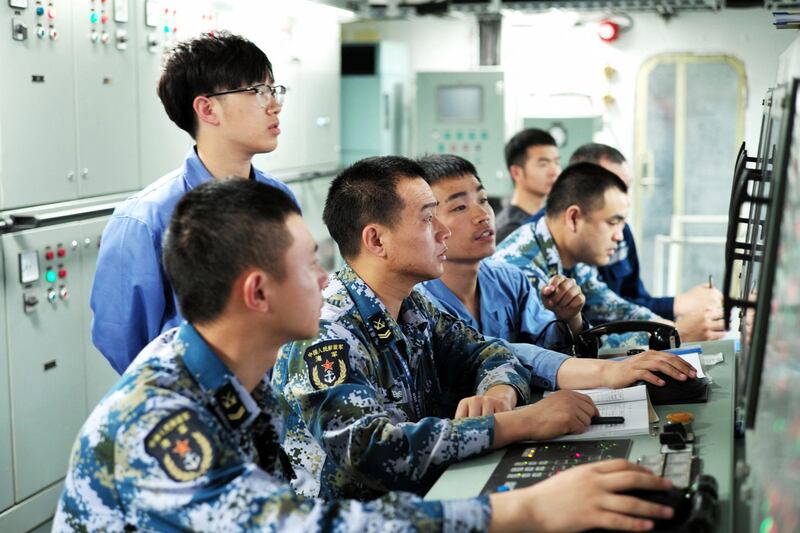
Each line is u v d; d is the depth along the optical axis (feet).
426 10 19.66
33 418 12.47
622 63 21.79
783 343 4.29
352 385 6.77
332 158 22.03
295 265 5.06
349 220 7.54
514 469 6.15
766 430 4.61
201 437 4.72
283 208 5.08
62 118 12.87
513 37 22.33
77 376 13.38
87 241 13.44
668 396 7.43
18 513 12.25
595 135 21.99
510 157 17.01
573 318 10.45
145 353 5.32
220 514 4.61
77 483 4.88
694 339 13.29
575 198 11.88
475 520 4.83
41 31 12.33
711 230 22.22
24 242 12.10
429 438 6.41
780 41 21.06
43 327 12.60
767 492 4.40
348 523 4.65
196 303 5.04
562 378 8.16
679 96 21.70
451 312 9.84
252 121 9.46
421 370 7.87
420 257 7.48
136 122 14.60
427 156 10.07
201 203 5.03
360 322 7.41
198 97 9.36
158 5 14.90
